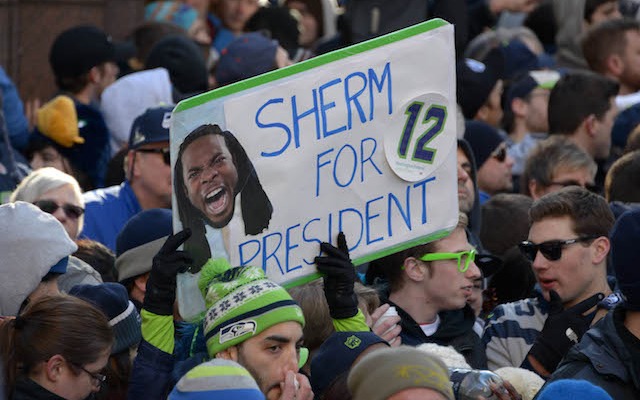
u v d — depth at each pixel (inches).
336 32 1445.6
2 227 637.9
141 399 575.8
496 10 1445.6
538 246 726.5
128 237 740.7
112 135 1085.1
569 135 1069.1
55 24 1439.5
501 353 751.7
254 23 1364.4
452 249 727.1
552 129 1082.1
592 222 721.6
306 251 608.7
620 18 1251.2
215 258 587.8
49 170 802.8
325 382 590.6
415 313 733.9
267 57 1104.2
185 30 1328.7
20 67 1425.9
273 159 597.0
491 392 585.9
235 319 561.6
